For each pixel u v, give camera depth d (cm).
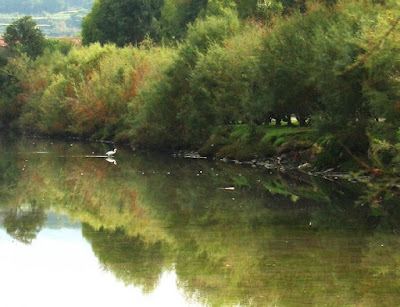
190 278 2625
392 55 4022
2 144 8531
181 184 4981
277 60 5647
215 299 2362
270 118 6912
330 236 3247
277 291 2434
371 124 4894
